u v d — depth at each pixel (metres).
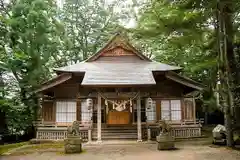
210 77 21.56
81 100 21.41
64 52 31.17
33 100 23.62
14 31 20.36
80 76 21.56
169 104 21.86
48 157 13.34
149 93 20.39
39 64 22.52
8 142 23.30
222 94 15.27
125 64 21.97
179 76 21.05
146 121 21.08
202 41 14.55
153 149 15.20
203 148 14.96
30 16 20.61
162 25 12.99
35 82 22.45
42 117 21.12
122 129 20.67
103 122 22.41
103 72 19.83
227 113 15.03
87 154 13.92
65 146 14.48
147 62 22.50
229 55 15.97
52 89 21.58
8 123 22.14
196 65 18.23
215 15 14.23
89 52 33.47
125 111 20.81
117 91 18.66
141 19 14.48
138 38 14.38
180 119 21.66
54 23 23.41
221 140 16.09
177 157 12.41
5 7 22.89
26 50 21.33
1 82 21.03
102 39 32.12
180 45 14.21
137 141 18.48
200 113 32.91
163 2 13.23
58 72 21.27
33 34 21.38
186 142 18.02
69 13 31.59
